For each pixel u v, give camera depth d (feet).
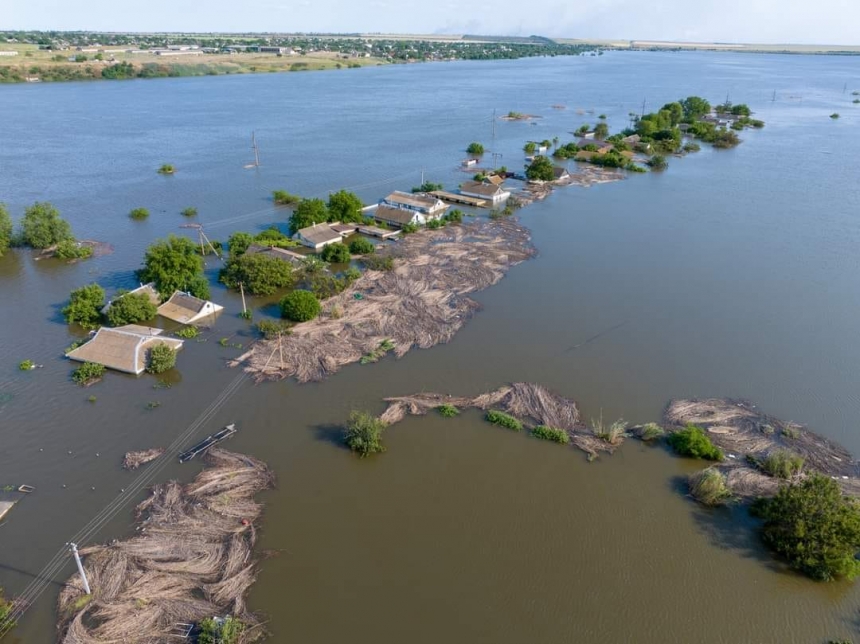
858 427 171.94
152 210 353.72
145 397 181.47
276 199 371.76
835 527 128.26
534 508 143.95
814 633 116.26
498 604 120.47
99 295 226.17
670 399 184.03
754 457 158.71
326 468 154.92
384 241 310.45
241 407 177.58
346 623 115.85
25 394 181.78
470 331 222.07
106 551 129.08
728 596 123.13
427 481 151.23
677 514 142.61
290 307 222.48
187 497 143.84
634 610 119.96
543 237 318.24
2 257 284.61
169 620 114.83
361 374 194.39
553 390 187.62
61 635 111.45
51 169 434.30
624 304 244.01
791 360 204.64
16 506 140.87
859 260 287.28
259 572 125.90
